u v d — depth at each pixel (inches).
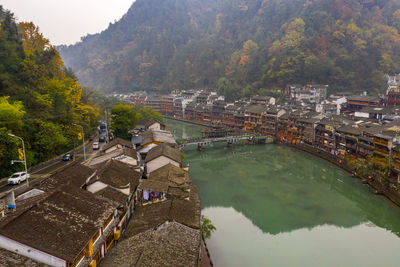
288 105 5541.3
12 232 809.5
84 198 1135.0
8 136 1907.0
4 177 1959.9
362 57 6584.6
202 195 2479.1
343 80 6402.6
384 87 5910.4
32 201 1120.2
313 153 3742.6
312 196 2490.2
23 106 2453.2
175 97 7819.9
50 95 2999.5
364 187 2571.4
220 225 1950.1
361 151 3031.5
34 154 2352.4
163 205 1382.9
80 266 915.4
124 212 1357.0
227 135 4662.9
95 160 2100.1
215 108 6358.3
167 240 1016.9
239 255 1605.6
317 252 1657.2
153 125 3988.7
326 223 2022.6
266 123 5012.3
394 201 2194.9
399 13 7362.2
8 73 2758.4
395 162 2324.1
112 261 942.4
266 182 2824.8
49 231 882.1
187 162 3533.5
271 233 1862.7
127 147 2534.5
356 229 1942.7
